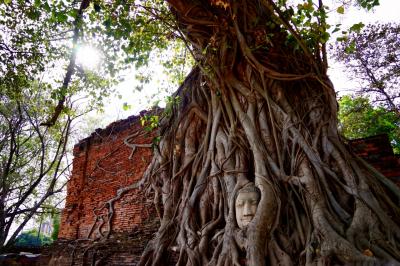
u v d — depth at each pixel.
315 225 4.80
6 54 9.49
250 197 5.46
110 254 8.30
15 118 15.66
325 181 5.23
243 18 6.53
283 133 6.01
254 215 5.23
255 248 4.80
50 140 17.66
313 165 5.43
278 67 6.50
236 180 6.10
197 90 7.93
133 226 8.39
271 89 6.47
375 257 4.12
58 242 10.20
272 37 6.64
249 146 6.35
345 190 5.08
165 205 7.28
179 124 7.89
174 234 6.70
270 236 5.05
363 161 5.79
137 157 9.32
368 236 4.46
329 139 5.71
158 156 8.16
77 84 10.35
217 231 5.96
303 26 6.60
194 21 6.64
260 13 6.63
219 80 6.88
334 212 4.96
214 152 6.73
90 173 10.55
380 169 6.26
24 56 9.54
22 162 17.17
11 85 10.17
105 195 9.67
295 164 5.61
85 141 11.27
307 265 4.50
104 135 10.77
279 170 5.70
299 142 5.72
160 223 7.49
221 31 6.71
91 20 7.62
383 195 5.11
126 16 7.19
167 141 8.11
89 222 9.68
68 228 10.22
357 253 4.18
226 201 6.07
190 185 6.95
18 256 10.34
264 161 5.81
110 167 10.02
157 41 9.06
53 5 6.18
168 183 7.64
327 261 4.32
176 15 7.10
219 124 6.89
